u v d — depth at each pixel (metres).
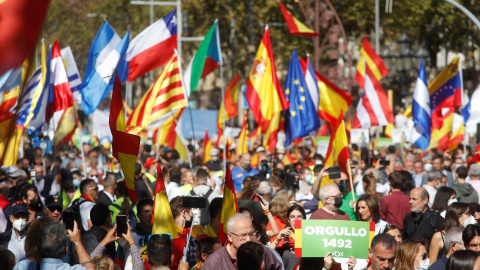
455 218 14.59
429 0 71.06
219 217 13.69
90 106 25.97
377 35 55.34
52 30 77.88
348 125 36.56
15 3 4.85
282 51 75.94
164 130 37.78
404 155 40.06
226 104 43.88
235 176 25.95
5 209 16.89
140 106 25.38
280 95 27.47
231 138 49.75
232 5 73.19
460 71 34.31
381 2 71.56
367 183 19.97
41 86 23.67
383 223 16.64
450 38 74.56
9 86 18.67
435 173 21.00
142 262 11.50
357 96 82.50
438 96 34.81
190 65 29.52
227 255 11.10
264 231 13.32
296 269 12.80
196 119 56.91
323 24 63.03
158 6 80.62
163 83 25.17
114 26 80.69
